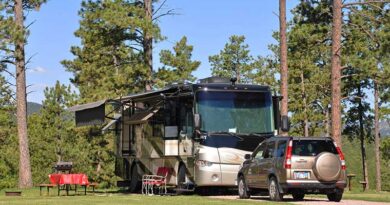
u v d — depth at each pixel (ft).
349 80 157.89
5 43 100.12
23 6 105.50
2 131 157.38
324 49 164.96
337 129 94.02
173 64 111.04
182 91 69.77
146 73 108.06
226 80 70.74
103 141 134.41
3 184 119.75
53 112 145.28
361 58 115.03
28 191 90.48
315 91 172.55
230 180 65.92
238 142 66.80
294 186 55.47
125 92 110.63
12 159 140.15
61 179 72.43
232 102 67.72
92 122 84.74
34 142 140.05
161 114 73.10
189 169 67.82
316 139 57.06
